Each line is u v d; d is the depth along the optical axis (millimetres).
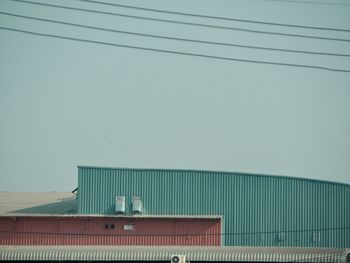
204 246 56375
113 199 57281
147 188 57500
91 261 53281
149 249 54312
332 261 52781
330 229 57219
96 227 57250
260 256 53062
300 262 52844
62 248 54844
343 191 57438
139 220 57250
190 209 57406
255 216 57375
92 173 57438
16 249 54094
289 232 57281
